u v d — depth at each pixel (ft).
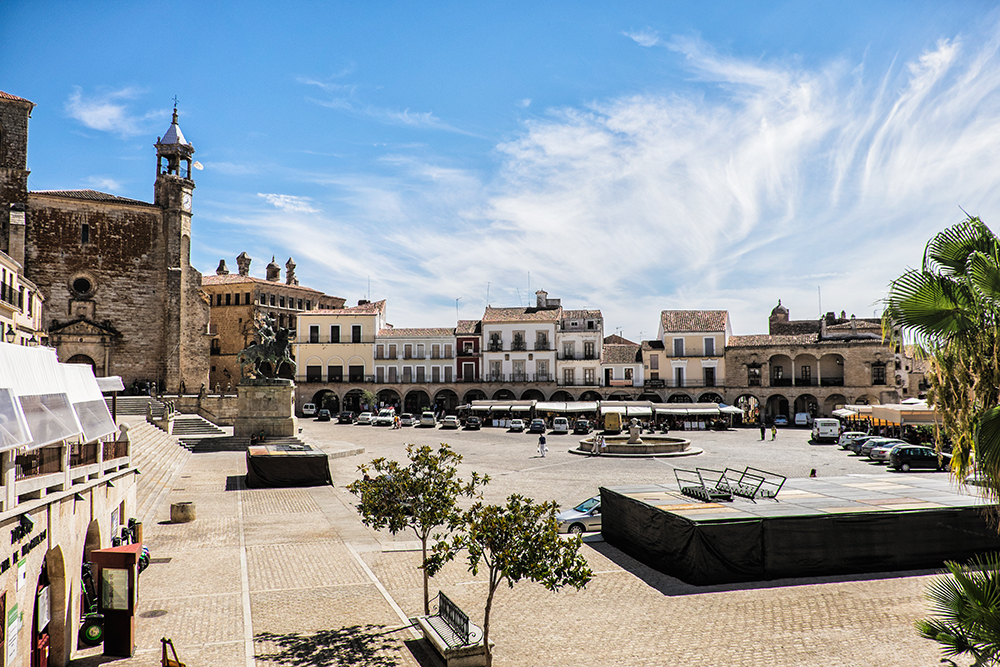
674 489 72.08
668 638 44.55
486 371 267.18
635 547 65.16
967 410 31.55
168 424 149.79
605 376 263.70
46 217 193.67
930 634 32.55
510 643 43.83
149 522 77.77
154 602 50.90
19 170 186.60
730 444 169.58
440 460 48.83
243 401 155.33
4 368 36.01
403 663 40.24
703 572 55.47
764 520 57.36
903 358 244.42
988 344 30.89
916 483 74.49
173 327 207.10
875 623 46.93
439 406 269.85
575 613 49.29
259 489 100.32
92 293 199.31
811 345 242.78
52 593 41.04
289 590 53.88
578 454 145.07
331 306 332.39
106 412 55.67
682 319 263.29
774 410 257.75
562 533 73.97
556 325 264.72
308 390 265.75
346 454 136.98
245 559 62.49
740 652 42.24
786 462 133.39
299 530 74.28
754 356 249.14
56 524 39.83
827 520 58.39
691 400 250.98
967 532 60.80
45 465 40.57
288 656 41.16
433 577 57.67
